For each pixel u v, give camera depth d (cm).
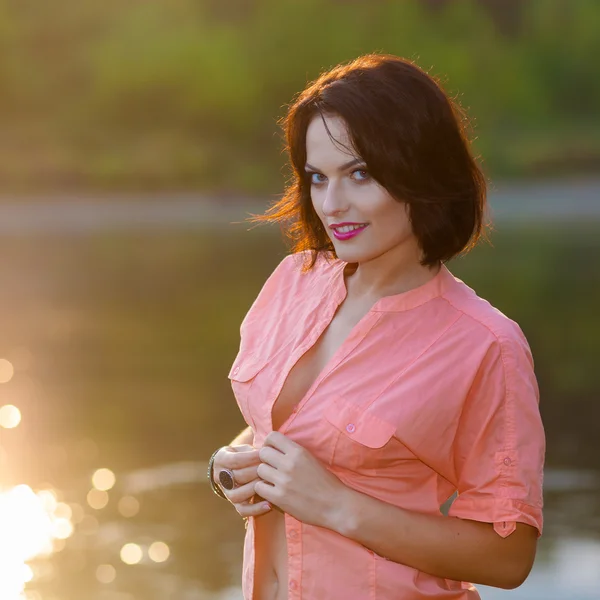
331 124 367
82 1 8588
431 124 366
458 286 388
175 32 8700
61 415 1434
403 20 9719
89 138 7794
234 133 8188
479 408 371
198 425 1368
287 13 9344
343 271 414
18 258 3688
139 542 967
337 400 378
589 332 2053
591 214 5753
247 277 3039
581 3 10169
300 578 381
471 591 402
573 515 1025
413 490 383
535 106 9388
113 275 3145
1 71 8156
